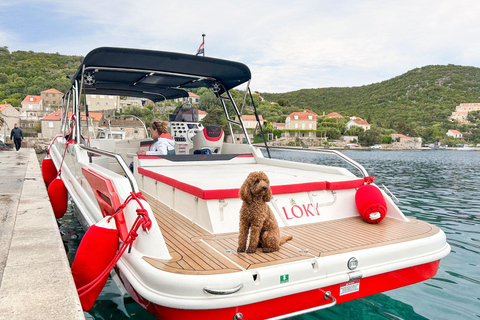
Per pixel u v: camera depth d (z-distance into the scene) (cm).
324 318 262
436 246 269
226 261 216
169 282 193
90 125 879
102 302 289
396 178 1343
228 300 191
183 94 714
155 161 457
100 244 239
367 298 297
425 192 950
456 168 1961
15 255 281
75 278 242
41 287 219
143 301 217
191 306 188
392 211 327
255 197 227
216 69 512
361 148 9131
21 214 432
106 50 420
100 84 633
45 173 705
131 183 261
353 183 333
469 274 361
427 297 303
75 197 424
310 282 215
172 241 251
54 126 5750
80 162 408
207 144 546
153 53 436
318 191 324
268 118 10888
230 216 277
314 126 9694
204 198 269
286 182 318
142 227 229
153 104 834
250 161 532
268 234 233
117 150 687
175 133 597
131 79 602
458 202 789
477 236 510
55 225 379
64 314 185
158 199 375
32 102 9075
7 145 2153
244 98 547
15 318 180
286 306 211
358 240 260
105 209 303
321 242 255
